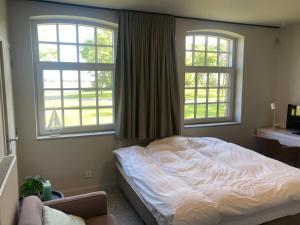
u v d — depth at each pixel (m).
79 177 3.29
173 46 3.49
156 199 1.98
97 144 3.34
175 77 3.55
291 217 2.10
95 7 3.13
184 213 1.75
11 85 2.68
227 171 2.46
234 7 3.19
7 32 2.62
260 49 4.34
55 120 3.19
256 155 2.91
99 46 3.39
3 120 2.02
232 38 4.25
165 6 3.10
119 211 2.81
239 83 4.31
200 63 4.09
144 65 3.37
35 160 3.06
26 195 2.25
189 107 4.07
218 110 4.32
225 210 1.83
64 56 3.23
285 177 2.26
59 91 3.24
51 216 1.58
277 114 4.59
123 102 3.28
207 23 3.83
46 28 3.13
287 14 3.53
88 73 3.36
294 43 4.20
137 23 3.27
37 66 3.10
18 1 2.81
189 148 3.23
